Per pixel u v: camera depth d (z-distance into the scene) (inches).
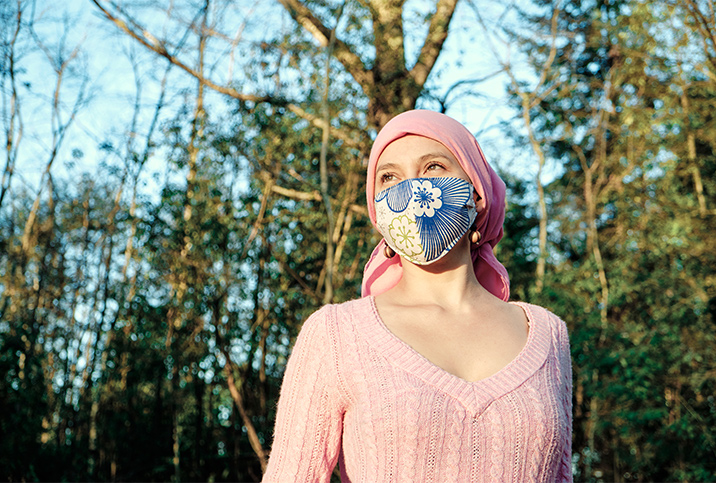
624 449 375.9
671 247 404.8
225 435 438.6
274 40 360.5
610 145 466.9
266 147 376.8
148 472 429.4
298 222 406.0
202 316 392.8
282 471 54.7
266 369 424.2
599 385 349.4
